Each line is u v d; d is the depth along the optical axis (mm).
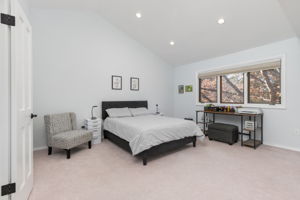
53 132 2869
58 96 3414
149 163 2475
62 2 3256
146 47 4832
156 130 2561
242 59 3674
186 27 3400
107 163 2479
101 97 4020
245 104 3713
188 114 5047
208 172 2160
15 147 1289
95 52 3904
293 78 2941
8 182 1264
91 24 3834
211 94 4492
